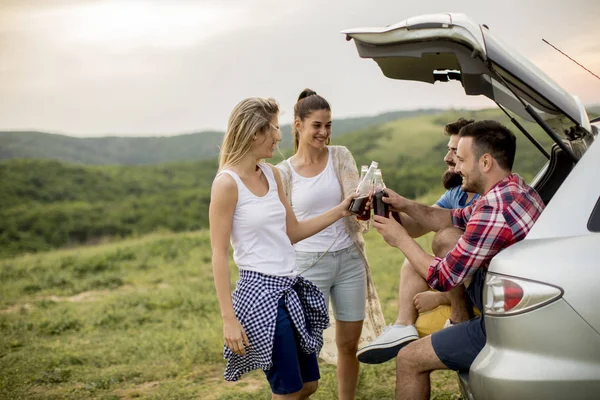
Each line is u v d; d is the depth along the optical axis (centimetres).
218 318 826
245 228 347
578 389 280
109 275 1319
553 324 283
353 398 456
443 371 541
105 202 4009
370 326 465
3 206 3728
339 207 394
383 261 1083
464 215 401
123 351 694
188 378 596
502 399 291
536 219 331
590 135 327
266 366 337
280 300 347
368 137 4244
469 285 353
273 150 356
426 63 355
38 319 898
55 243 3319
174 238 1786
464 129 352
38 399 548
